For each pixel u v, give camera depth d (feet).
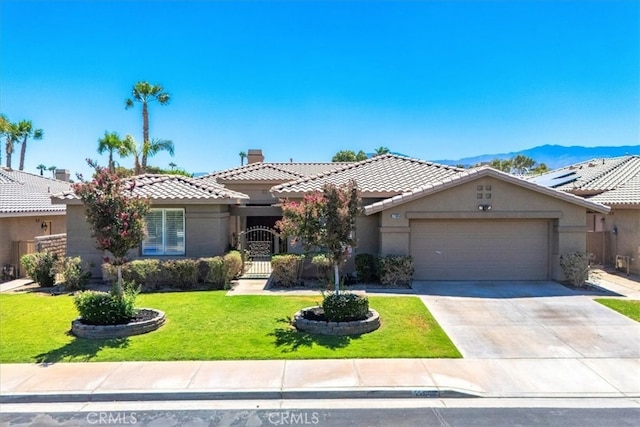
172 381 27.45
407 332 36.73
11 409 24.80
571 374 28.96
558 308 44.21
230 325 38.52
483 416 23.85
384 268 54.44
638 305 45.39
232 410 24.64
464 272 58.18
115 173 38.91
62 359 30.99
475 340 35.12
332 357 31.24
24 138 164.55
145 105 136.15
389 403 25.52
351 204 39.29
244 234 64.80
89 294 38.06
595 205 56.29
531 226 58.08
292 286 55.67
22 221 70.74
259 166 94.17
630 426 22.75
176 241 59.52
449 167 72.08
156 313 39.99
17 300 48.29
